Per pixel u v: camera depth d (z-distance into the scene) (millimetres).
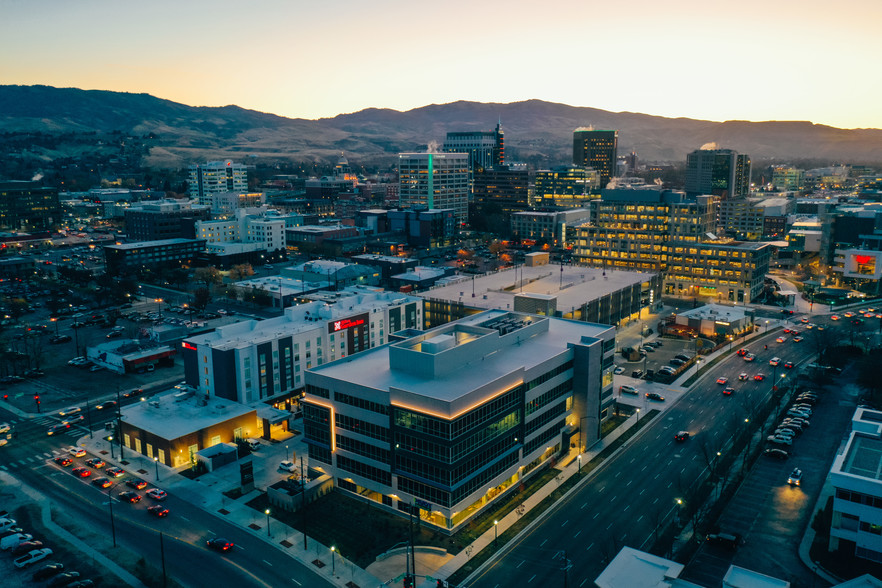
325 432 119375
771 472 121312
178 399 147500
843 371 177875
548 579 91750
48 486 120062
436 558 97188
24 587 90188
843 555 94812
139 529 105750
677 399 160375
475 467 106438
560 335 142750
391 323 191375
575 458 130375
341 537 103312
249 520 108625
